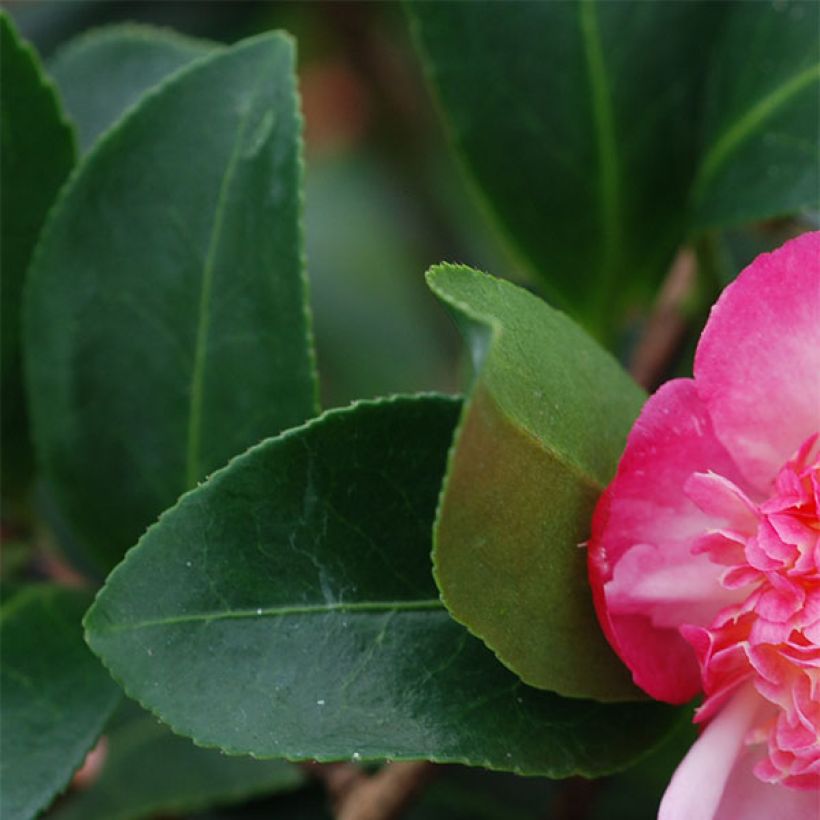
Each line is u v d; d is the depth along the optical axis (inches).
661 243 18.4
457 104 18.2
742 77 18.0
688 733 18.6
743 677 15.4
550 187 18.3
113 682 16.9
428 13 18.1
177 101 17.1
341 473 15.8
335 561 15.7
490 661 15.7
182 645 15.5
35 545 18.5
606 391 15.9
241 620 15.6
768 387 15.4
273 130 16.8
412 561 15.8
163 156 17.1
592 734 15.7
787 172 17.6
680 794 15.2
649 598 15.4
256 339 16.8
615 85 18.1
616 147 18.2
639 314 18.9
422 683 15.6
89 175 17.3
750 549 15.2
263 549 15.7
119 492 17.4
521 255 18.5
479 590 15.0
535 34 18.1
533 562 15.2
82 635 17.3
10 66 17.4
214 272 17.0
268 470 15.7
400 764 17.3
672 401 15.3
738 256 20.2
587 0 18.1
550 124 18.2
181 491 17.2
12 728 16.7
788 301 15.3
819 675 15.3
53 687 16.9
